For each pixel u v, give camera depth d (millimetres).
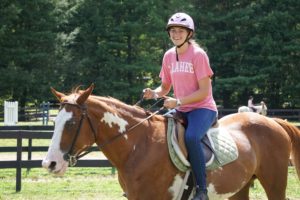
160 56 44000
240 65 43750
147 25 42625
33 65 39406
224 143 5797
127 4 42125
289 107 45625
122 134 5328
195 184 5473
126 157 5336
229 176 5781
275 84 44969
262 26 42750
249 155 6055
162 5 43656
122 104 5516
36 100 39875
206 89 5496
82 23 42781
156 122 5562
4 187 11516
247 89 44562
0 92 38781
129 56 43719
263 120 6520
